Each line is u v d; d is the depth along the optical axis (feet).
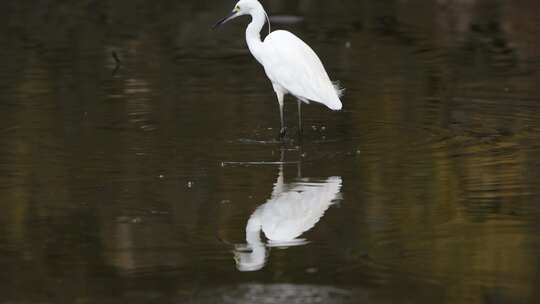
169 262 28.48
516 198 34.22
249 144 42.60
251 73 58.95
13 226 31.81
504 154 40.27
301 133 43.75
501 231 30.73
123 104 50.55
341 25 77.20
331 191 35.35
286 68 44.50
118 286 26.71
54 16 82.07
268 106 50.29
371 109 49.24
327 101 43.57
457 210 32.99
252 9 46.44
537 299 25.21
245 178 37.19
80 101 51.29
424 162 39.14
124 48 67.67
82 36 72.64
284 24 77.82
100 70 59.98
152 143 42.68
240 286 26.53
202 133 44.57
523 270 27.32
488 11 81.87
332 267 27.89
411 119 47.01
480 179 36.58
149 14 83.30
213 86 55.16
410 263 28.12
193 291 26.27
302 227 31.45
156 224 31.91
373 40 70.49
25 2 89.15
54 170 38.40
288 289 26.25
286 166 38.91
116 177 37.40
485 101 50.70
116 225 31.81
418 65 60.95
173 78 57.47
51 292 26.30
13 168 38.65
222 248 29.66
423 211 32.94
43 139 43.34
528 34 71.31
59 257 29.01
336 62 62.13
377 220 32.04
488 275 26.99
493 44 68.03
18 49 67.05
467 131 44.45
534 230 30.78
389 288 26.21
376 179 36.86
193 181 36.83
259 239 30.37
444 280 26.73
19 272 27.81
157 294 26.11
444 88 54.13
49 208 33.58
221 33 73.87
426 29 74.74
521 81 55.77
